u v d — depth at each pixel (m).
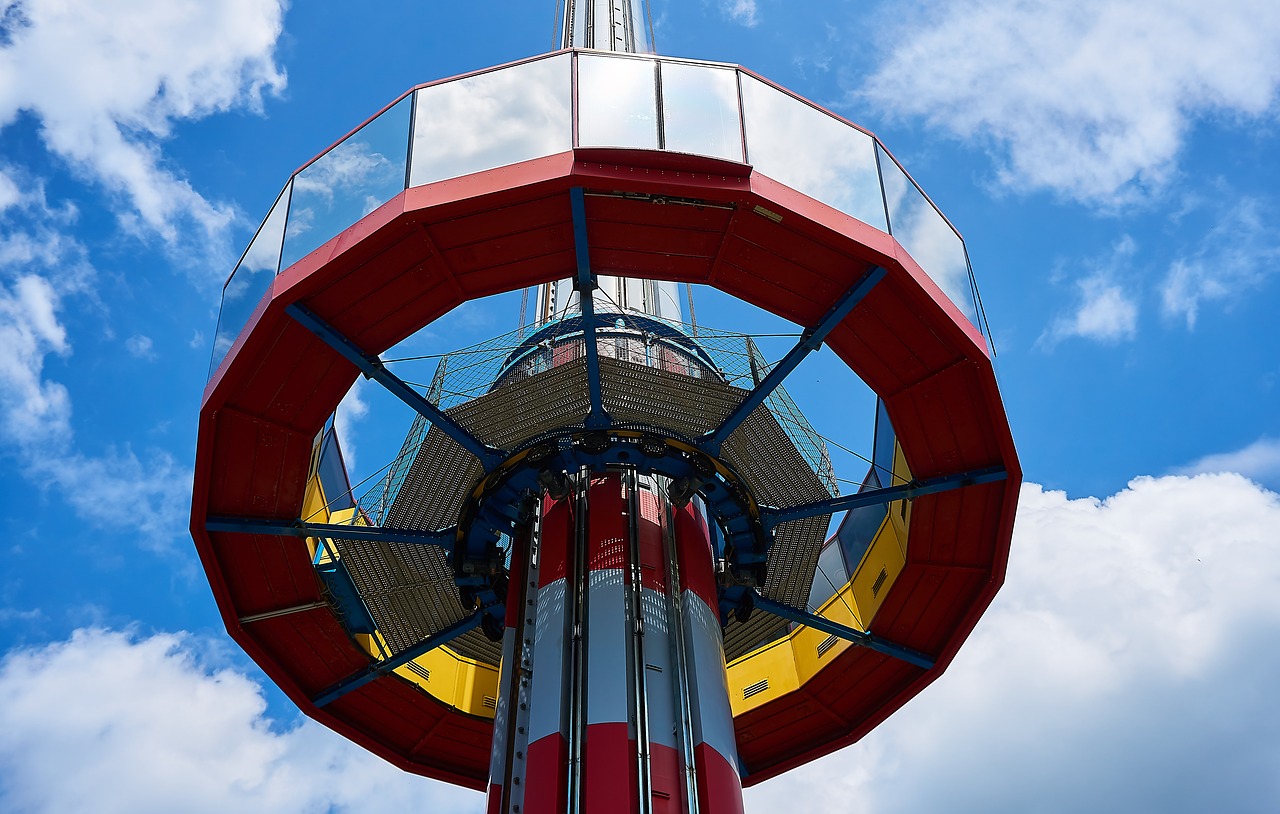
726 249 17.64
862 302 17.97
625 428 19.75
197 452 18.30
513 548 20.80
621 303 23.81
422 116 17.75
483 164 16.83
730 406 19.62
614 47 30.92
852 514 25.12
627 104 17.36
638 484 20.58
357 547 20.77
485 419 19.42
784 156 17.66
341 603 21.44
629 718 16.78
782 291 18.34
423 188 16.73
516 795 16.62
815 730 24.80
